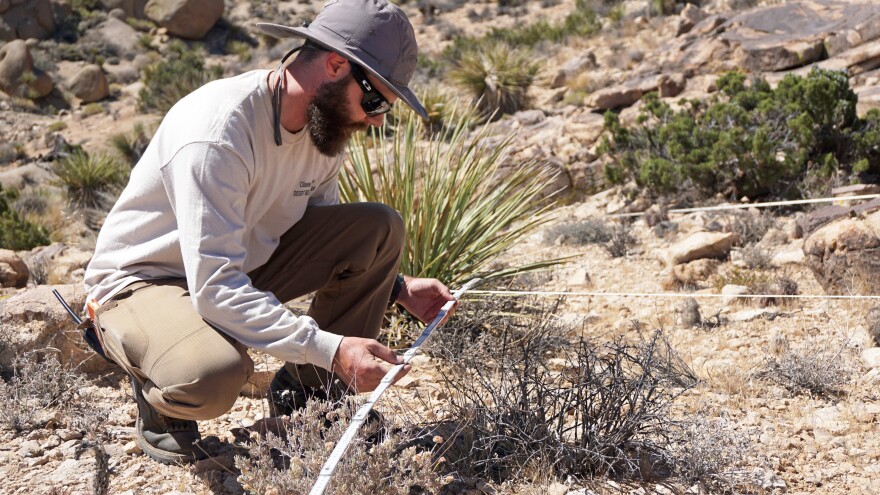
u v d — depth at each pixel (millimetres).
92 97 30906
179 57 33000
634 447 2816
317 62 2395
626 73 14398
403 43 2412
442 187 4848
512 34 24406
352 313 2898
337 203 2982
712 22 13945
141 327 2451
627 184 8078
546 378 3061
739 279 5090
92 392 3367
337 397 2828
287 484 2154
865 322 4195
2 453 2803
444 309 2695
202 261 2271
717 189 7312
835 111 7512
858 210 5309
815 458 2838
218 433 2957
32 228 9688
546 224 7262
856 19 11984
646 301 4918
